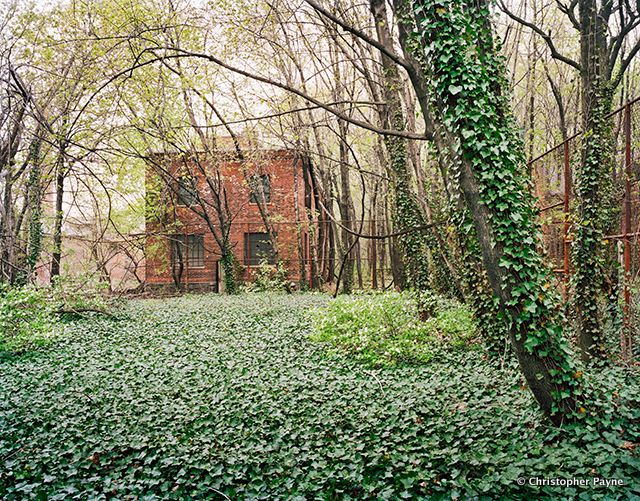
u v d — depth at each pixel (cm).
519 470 486
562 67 2256
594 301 902
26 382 944
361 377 934
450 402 739
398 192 1444
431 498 481
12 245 1509
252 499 506
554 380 589
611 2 1259
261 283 2669
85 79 1334
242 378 922
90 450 625
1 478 562
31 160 1591
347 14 1438
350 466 549
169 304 2067
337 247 3102
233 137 2478
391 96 1384
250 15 1116
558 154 1781
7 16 1569
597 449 525
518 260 595
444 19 600
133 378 947
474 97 604
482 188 606
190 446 620
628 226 798
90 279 1694
